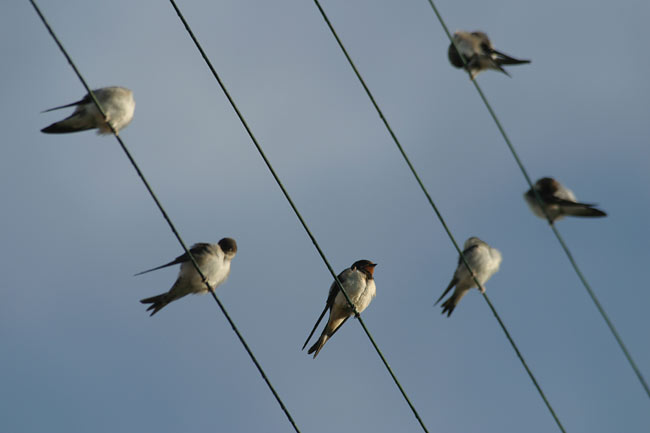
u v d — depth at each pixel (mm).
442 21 12242
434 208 11008
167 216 9484
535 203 15039
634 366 12109
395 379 10555
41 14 8734
